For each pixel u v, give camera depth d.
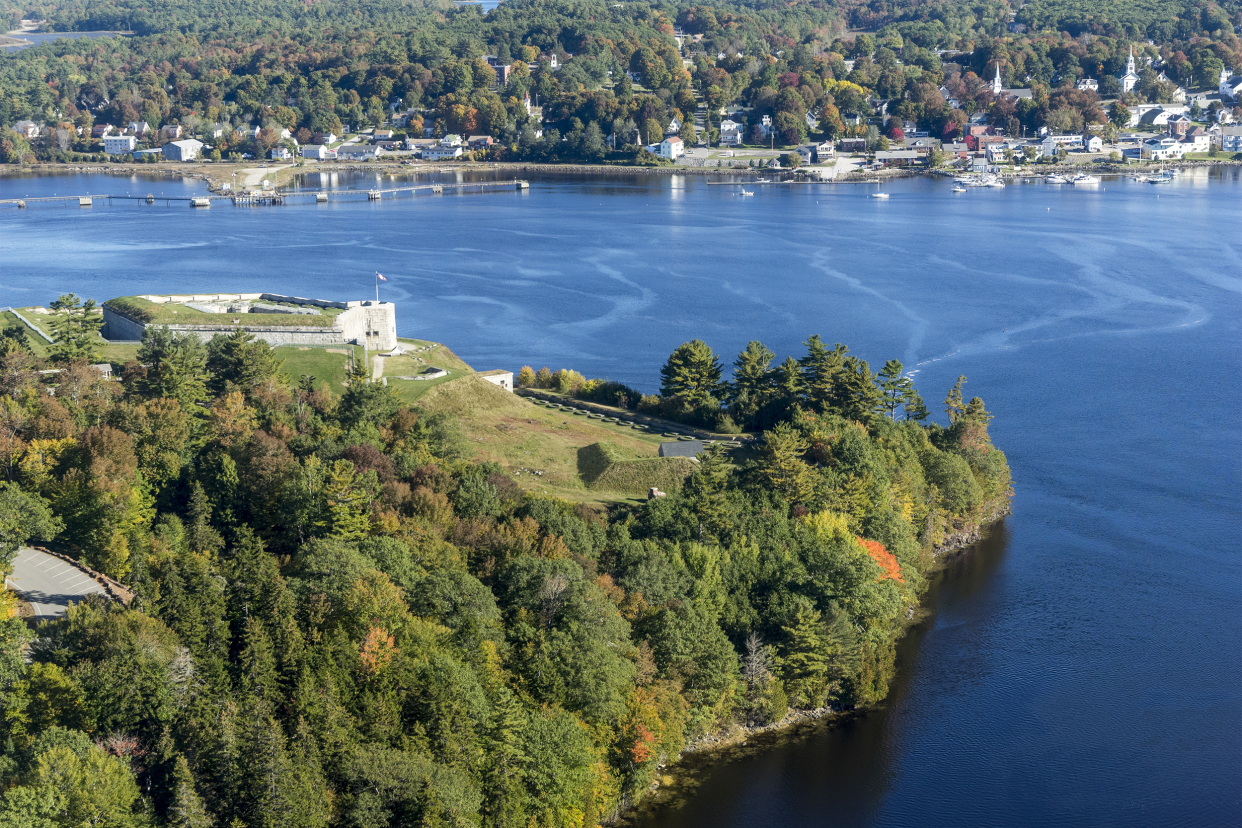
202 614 90.56
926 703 118.56
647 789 102.81
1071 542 156.12
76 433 127.19
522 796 89.62
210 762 77.88
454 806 82.25
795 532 132.50
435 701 87.62
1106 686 121.81
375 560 105.31
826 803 102.62
